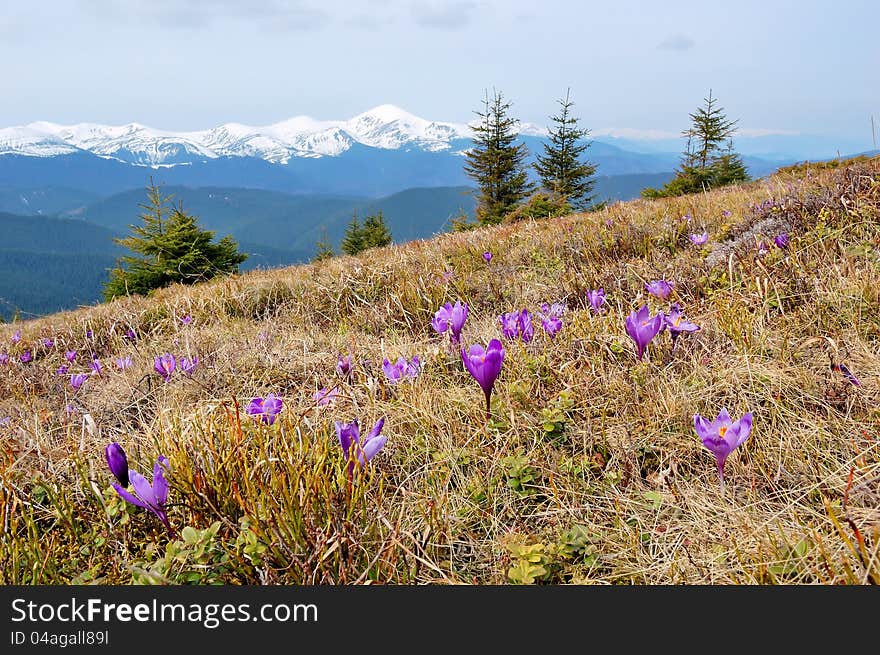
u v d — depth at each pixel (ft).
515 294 18.79
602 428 9.18
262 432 8.88
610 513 7.64
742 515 6.94
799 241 14.84
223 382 13.91
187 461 7.96
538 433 9.45
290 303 24.34
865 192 16.90
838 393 8.71
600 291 14.29
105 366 18.54
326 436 8.61
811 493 7.28
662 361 10.82
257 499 7.16
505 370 11.37
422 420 10.10
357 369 12.63
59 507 7.80
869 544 6.02
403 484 8.71
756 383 9.53
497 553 7.24
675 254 19.21
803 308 11.67
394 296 20.27
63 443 10.85
